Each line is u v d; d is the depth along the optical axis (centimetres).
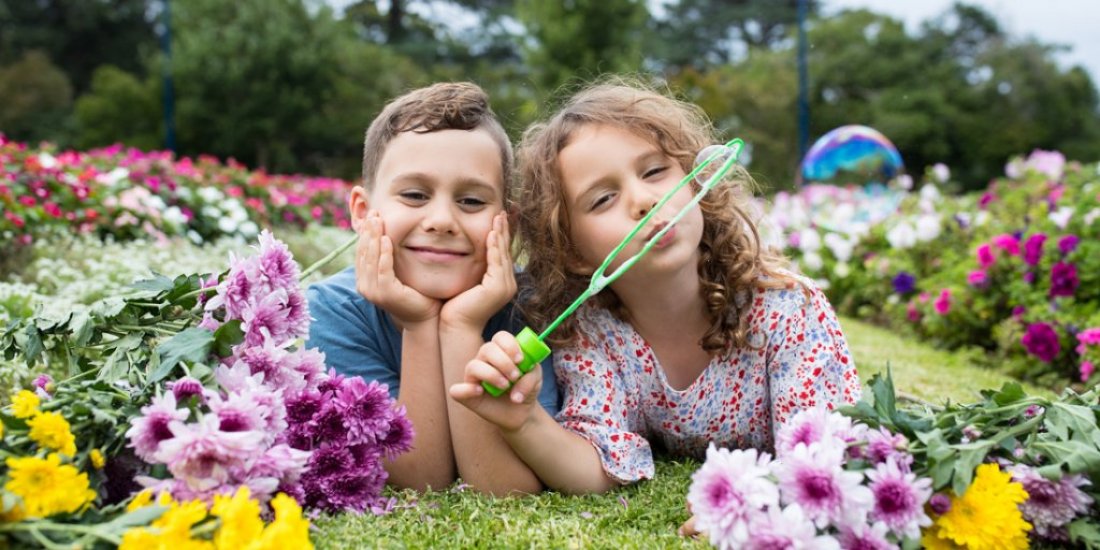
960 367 281
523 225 155
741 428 159
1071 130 1856
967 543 104
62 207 390
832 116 1812
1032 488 110
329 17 1762
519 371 122
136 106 1670
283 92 1631
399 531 115
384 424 123
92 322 123
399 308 138
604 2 1324
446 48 2095
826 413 113
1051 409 115
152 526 92
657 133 138
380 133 149
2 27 1902
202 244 461
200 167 605
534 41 1394
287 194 611
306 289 162
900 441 108
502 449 137
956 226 444
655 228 134
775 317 150
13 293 217
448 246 139
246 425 102
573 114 143
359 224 157
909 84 1864
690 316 151
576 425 145
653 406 158
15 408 103
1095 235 317
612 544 112
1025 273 321
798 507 100
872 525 104
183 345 113
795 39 1984
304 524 93
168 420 100
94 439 104
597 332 152
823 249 520
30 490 95
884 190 443
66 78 1789
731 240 150
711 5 2366
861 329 394
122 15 1983
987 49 1958
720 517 101
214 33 1675
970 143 1817
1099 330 253
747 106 1686
